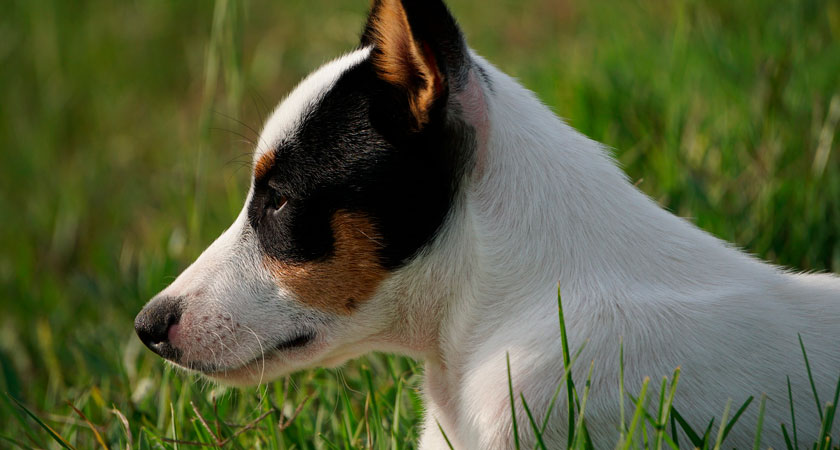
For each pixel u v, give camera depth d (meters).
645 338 3.25
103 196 9.30
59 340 6.27
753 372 3.21
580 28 9.55
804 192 5.27
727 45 6.93
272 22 11.07
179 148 9.47
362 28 4.07
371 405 4.01
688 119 6.19
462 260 3.53
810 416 3.21
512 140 3.56
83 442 4.60
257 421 3.92
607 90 6.62
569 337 3.29
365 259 3.54
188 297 3.71
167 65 10.93
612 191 3.56
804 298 3.50
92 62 10.90
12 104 10.51
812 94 5.97
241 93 5.95
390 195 3.49
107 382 4.93
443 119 3.40
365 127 3.52
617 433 3.17
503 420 3.28
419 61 3.33
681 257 3.50
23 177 9.70
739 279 3.49
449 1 10.92
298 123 3.60
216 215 6.95
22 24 10.98
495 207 3.50
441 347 3.66
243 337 3.66
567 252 3.45
